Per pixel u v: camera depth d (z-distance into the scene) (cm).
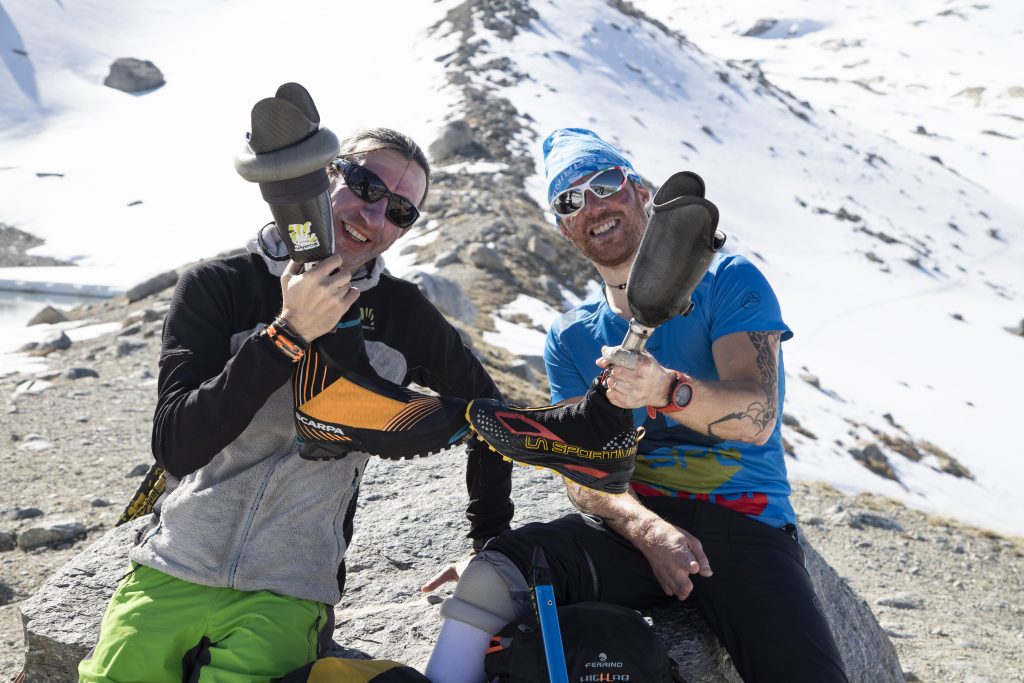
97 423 1223
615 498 300
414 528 458
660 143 7462
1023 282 7556
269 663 248
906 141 14212
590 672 246
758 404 276
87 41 9119
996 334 6206
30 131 7594
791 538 305
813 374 4597
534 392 1638
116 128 7625
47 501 927
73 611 382
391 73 7550
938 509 2852
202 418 231
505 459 317
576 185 313
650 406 237
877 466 3098
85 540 824
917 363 5388
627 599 302
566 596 293
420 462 537
